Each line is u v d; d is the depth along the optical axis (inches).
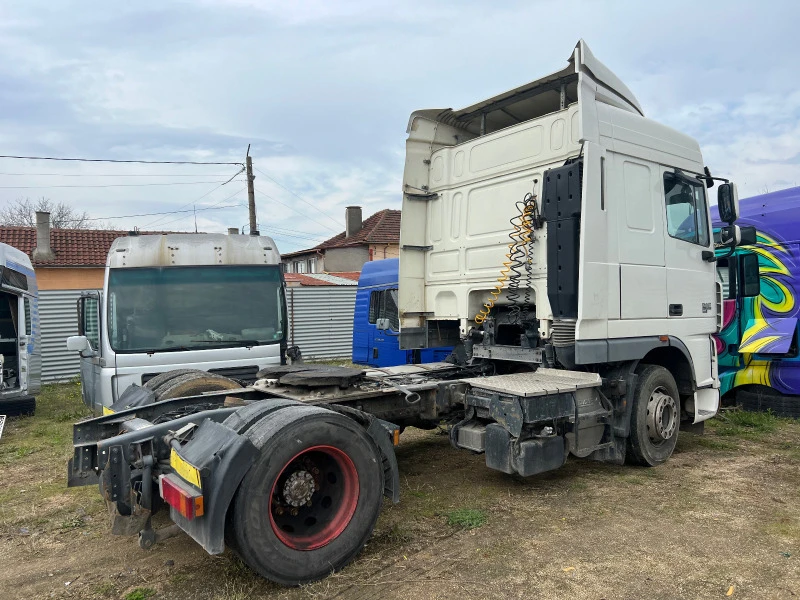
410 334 275.0
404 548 164.7
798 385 339.0
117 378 271.3
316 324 762.8
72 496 222.5
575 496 208.4
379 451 161.5
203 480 131.9
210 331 291.4
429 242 279.7
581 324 207.3
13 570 159.0
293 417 144.6
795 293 344.2
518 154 240.8
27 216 1966.0
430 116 278.7
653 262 239.0
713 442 285.1
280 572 139.2
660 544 165.9
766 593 137.6
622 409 227.6
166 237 297.1
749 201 391.5
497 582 144.4
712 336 277.6
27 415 406.9
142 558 164.1
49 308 608.1
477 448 203.0
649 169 240.4
